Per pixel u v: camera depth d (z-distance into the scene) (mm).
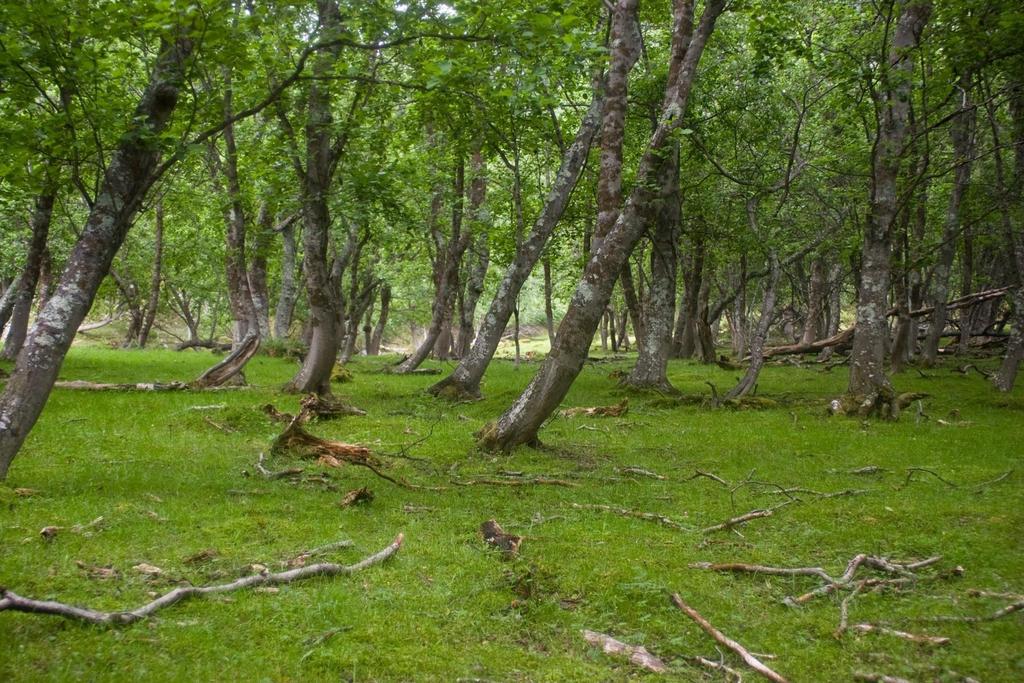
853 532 7621
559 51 8672
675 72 14711
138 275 40469
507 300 17469
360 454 10469
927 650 5223
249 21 8344
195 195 23906
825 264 31391
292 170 15695
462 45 8953
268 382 19797
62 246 26422
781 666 5004
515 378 23328
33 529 6672
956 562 6871
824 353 29281
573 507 8453
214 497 8125
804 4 17531
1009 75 16250
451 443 11852
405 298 46719
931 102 18672
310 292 16375
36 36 7793
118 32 7801
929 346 25906
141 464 9539
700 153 19719
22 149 8297
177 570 6004
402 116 18312
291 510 7793
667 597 5895
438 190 23062
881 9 15070
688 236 21656
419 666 4734
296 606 5387
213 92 8961
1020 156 19672
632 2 12680
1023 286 18938
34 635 4754
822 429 13961
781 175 19359
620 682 4711
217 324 58219
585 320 11117
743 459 11305
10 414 7656
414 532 7309
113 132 8461
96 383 16984
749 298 45719
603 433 13438
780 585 6340
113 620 4934
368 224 19688
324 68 10492
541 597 5867
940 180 24609
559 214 17375
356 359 34000
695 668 4961
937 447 12188
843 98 16000
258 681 4414
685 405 17000
